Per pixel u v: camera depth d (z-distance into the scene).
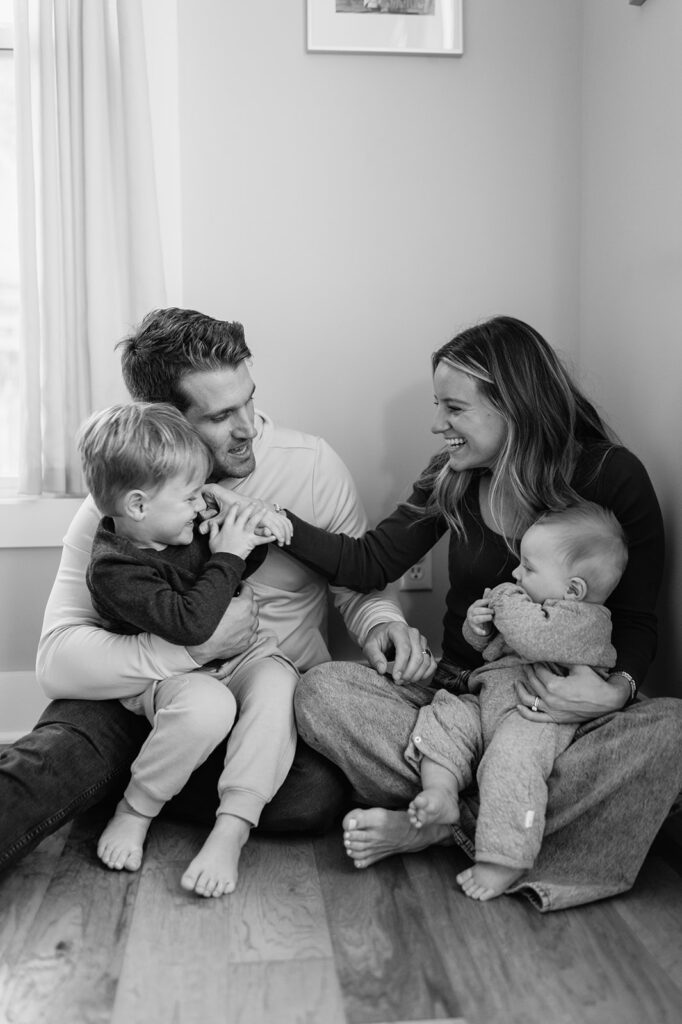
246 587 1.85
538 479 1.79
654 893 1.55
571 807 1.57
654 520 1.79
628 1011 1.24
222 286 2.28
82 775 1.67
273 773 1.68
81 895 1.55
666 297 1.91
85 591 1.84
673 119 1.86
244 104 2.24
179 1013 1.25
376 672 1.81
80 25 2.08
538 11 2.29
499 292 2.34
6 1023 1.23
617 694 1.63
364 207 2.29
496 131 2.31
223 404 1.77
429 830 1.67
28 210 2.10
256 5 2.22
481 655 1.88
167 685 1.72
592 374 2.28
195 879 1.55
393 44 2.25
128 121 2.09
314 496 2.02
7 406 2.34
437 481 1.93
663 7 1.88
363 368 2.33
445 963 1.35
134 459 1.67
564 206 2.34
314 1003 1.27
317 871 1.63
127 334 2.15
